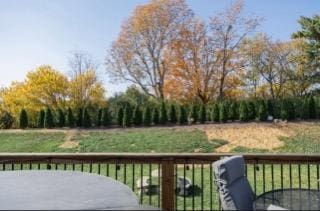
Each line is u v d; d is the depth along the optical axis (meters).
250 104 20.19
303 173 9.07
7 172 3.59
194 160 3.64
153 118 21.22
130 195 2.64
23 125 22.38
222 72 26.12
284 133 17.83
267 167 9.95
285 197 2.80
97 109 23.70
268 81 27.31
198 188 7.21
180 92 26.62
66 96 26.39
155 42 27.11
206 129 19.36
